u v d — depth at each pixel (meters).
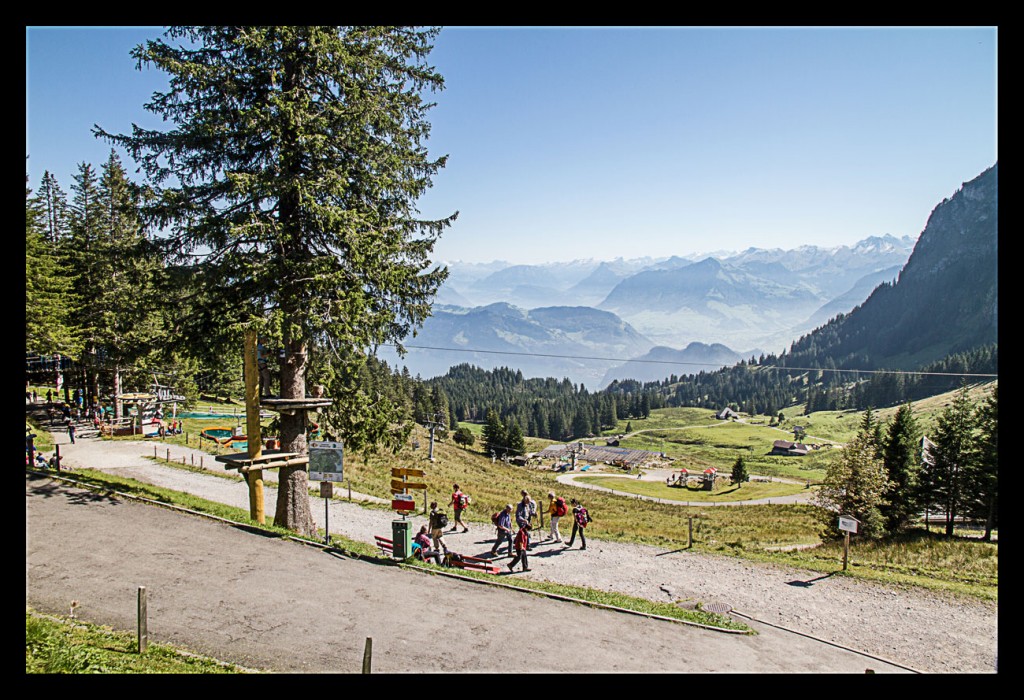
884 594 17.81
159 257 15.87
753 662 11.84
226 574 12.96
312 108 15.94
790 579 19.23
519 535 18.47
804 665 11.97
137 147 15.52
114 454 32.72
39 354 37.94
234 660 9.44
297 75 16.08
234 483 27.91
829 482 31.64
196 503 18.12
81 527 14.41
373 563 15.25
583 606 14.41
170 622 10.48
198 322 16.73
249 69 15.60
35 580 11.30
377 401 18.34
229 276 15.73
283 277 15.71
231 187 15.12
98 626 9.77
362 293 16.36
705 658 11.81
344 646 10.47
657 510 48.22
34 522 14.36
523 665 10.49
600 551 22.12
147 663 8.68
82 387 46.16
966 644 14.03
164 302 16.39
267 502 24.66
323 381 16.77
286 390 17.39
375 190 16.73
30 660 7.88
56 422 43.53
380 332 17.28
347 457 42.59
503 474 67.06
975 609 16.56
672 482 110.19
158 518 15.76
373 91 16.86
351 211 15.95
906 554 24.47
